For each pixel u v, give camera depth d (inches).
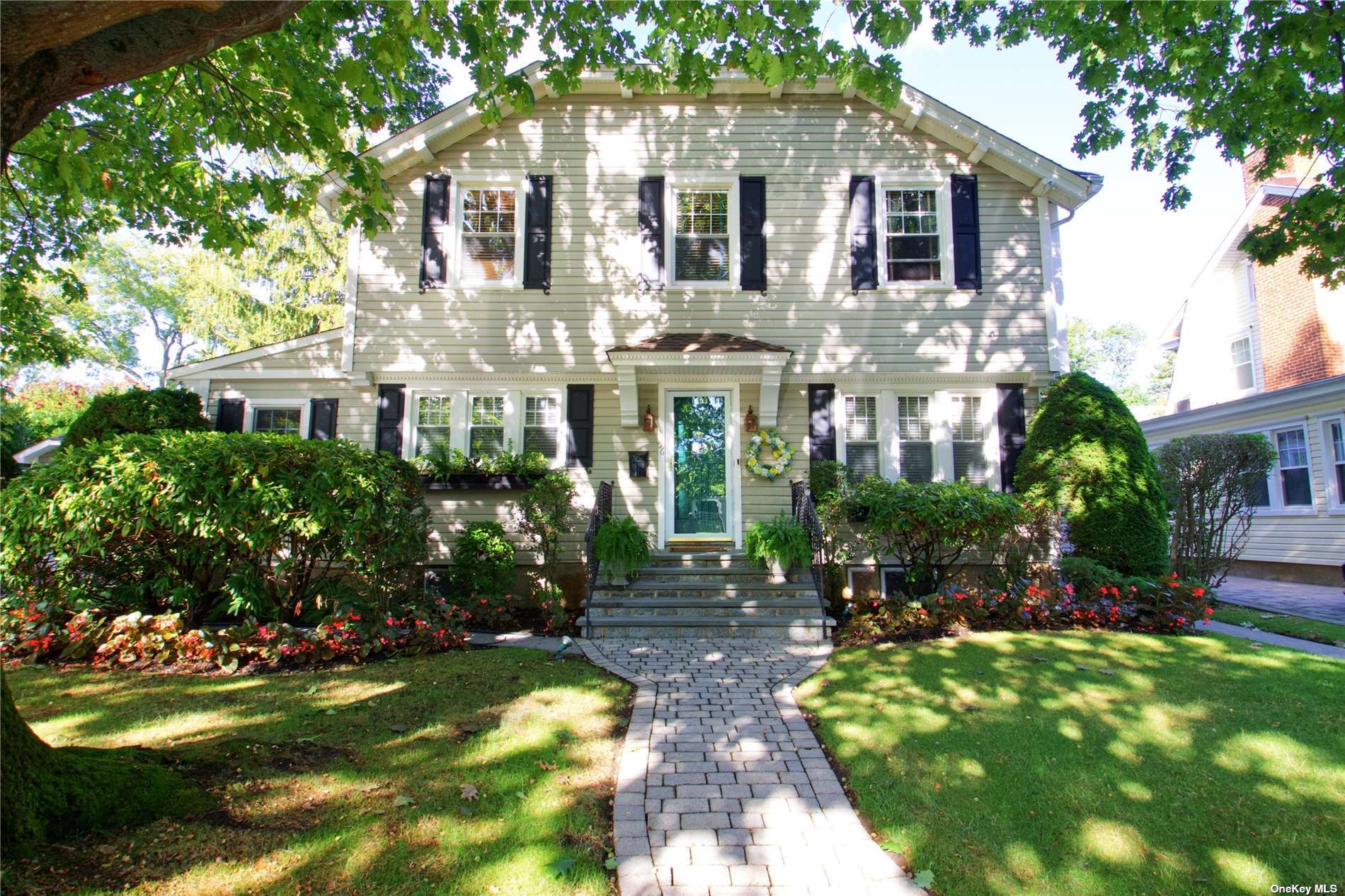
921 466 384.2
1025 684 214.1
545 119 394.6
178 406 367.9
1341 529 483.8
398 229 388.2
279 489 245.6
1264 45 247.9
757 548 329.7
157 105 246.8
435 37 211.3
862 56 220.2
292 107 226.1
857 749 168.9
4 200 281.7
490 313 383.2
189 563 274.2
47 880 99.5
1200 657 242.4
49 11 100.1
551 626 310.3
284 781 138.5
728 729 184.1
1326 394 480.1
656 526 370.3
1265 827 130.4
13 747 107.4
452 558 360.8
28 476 246.7
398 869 111.2
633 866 117.3
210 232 273.9
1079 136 327.3
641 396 380.8
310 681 218.1
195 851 110.7
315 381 389.1
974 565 365.4
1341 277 308.8
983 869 117.4
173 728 171.6
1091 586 313.7
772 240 390.0
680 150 394.9
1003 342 384.8
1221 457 364.5
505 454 369.1
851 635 294.8
